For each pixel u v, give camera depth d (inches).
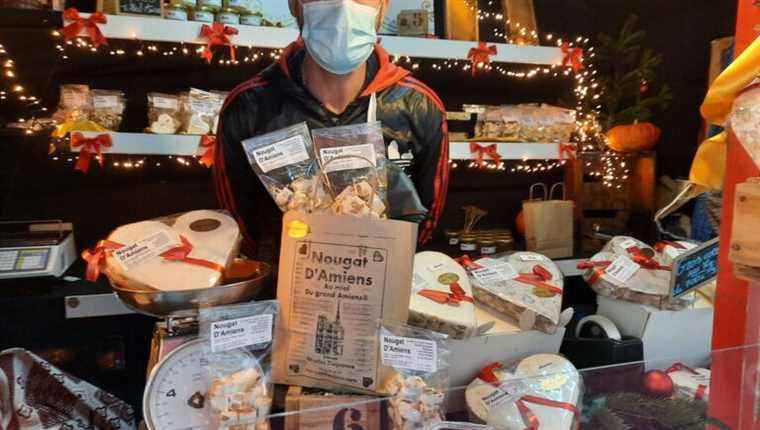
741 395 37.9
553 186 109.2
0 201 84.4
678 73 108.7
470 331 45.6
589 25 108.3
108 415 57.8
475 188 109.4
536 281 53.4
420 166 57.0
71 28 72.4
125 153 77.2
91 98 81.0
